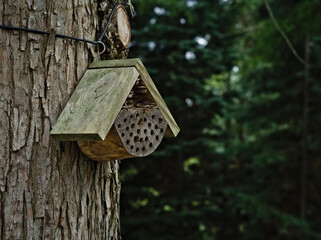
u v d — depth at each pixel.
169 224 6.18
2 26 1.70
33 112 1.72
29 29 1.73
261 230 7.57
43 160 1.73
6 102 1.69
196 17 6.19
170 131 2.04
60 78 1.78
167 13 6.30
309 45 7.91
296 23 6.09
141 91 1.88
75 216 1.80
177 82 6.15
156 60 6.09
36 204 1.71
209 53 6.16
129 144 1.77
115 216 2.04
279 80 8.00
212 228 7.11
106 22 1.98
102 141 1.75
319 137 8.01
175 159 6.50
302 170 7.93
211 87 7.01
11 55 1.71
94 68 1.86
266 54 6.71
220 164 7.13
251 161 8.29
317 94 8.02
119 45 2.01
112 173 2.02
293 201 8.10
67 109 1.72
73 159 1.80
